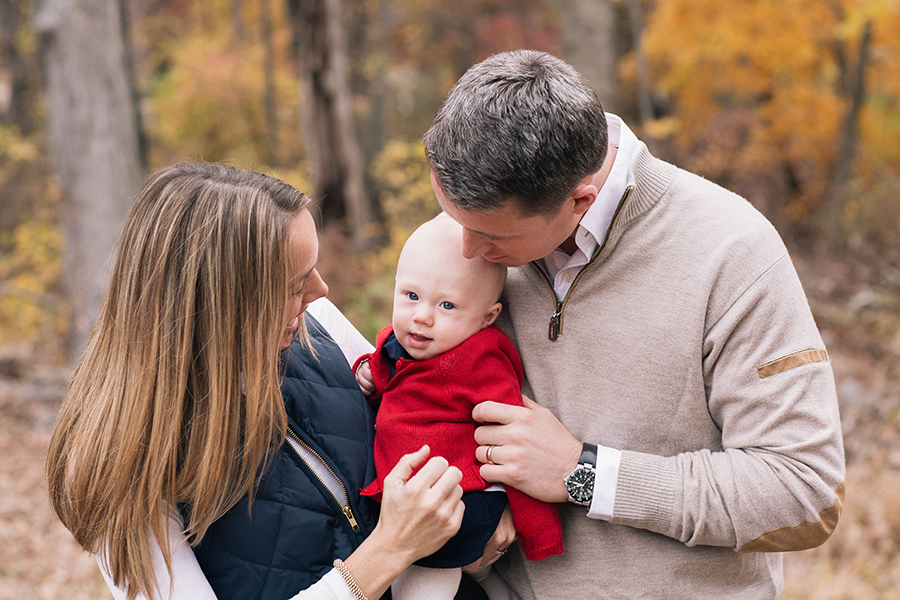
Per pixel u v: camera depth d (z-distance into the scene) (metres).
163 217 1.31
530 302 1.56
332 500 1.41
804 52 10.64
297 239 1.35
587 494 1.44
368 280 7.00
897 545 4.01
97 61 6.90
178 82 13.57
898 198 10.95
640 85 12.52
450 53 18.19
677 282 1.44
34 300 9.30
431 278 1.48
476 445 1.49
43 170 12.00
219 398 1.30
